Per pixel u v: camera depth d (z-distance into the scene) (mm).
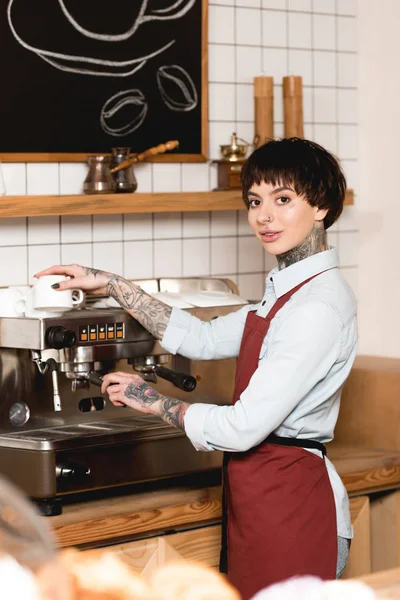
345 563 2199
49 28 2811
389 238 3537
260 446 2088
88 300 2555
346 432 3039
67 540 2158
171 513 2334
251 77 3273
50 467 2189
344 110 3535
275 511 2068
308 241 2102
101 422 2486
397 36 3432
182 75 3080
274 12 3309
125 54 2959
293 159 2043
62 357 2297
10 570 946
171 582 1303
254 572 2094
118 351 2352
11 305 2309
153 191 3070
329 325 1985
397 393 2924
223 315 2570
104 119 2939
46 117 2832
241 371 2121
